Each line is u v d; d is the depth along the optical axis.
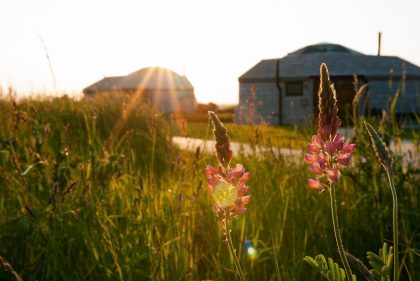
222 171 1.89
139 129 11.04
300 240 4.51
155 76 57.00
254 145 6.13
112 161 5.48
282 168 5.83
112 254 3.85
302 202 5.04
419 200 5.11
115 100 13.46
